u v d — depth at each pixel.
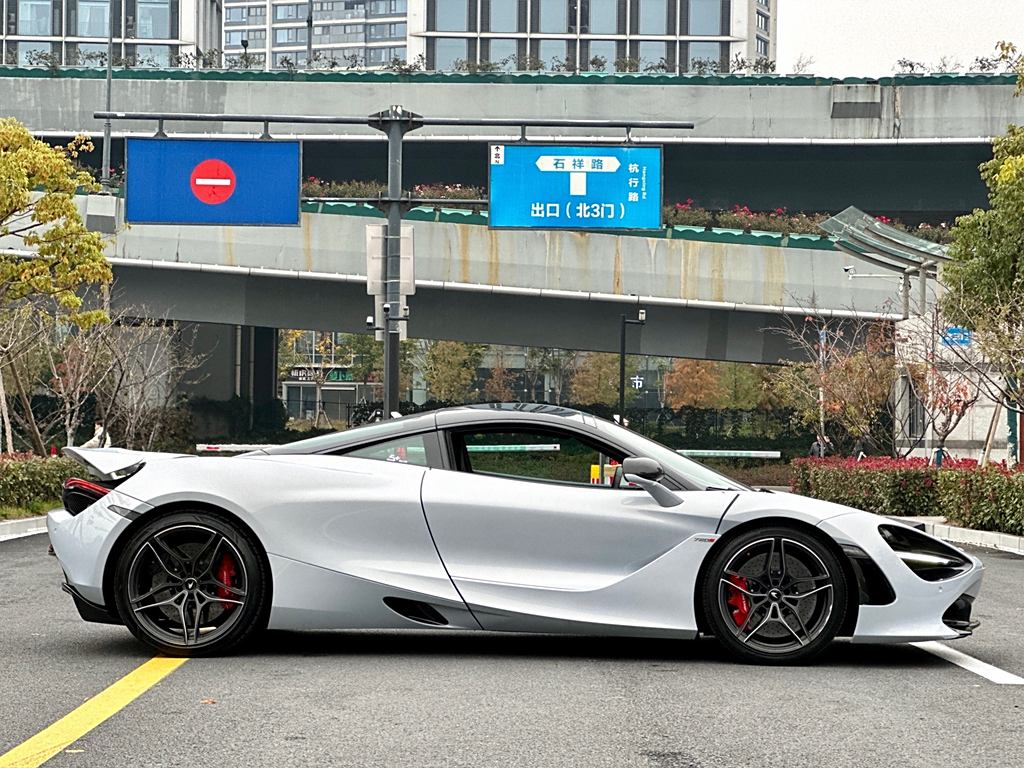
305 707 5.84
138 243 38.75
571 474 7.38
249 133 51.75
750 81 51.91
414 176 56.56
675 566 7.09
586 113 51.88
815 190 54.44
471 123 23.80
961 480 20.27
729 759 4.95
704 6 71.25
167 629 7.17
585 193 25.41
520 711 5.79
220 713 5.70
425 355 76.00
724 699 6.12
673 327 40.56
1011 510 17.92
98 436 30.64
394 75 51.94
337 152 54.69
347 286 39.91
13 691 6.18
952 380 29.14
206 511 7.14
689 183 54.69
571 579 7.13
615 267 39.66
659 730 5.43
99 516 7.14
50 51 69.56
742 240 39.84
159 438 42.06
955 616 7.40
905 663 7.20
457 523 7.16
